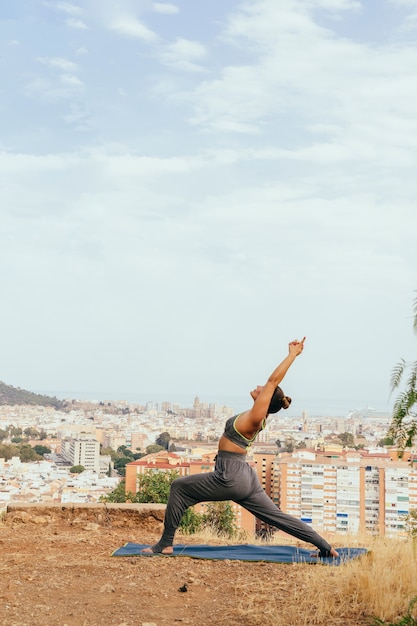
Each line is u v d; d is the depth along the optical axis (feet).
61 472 373.61
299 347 19.12
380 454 224.53
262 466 189.78
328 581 17.02
